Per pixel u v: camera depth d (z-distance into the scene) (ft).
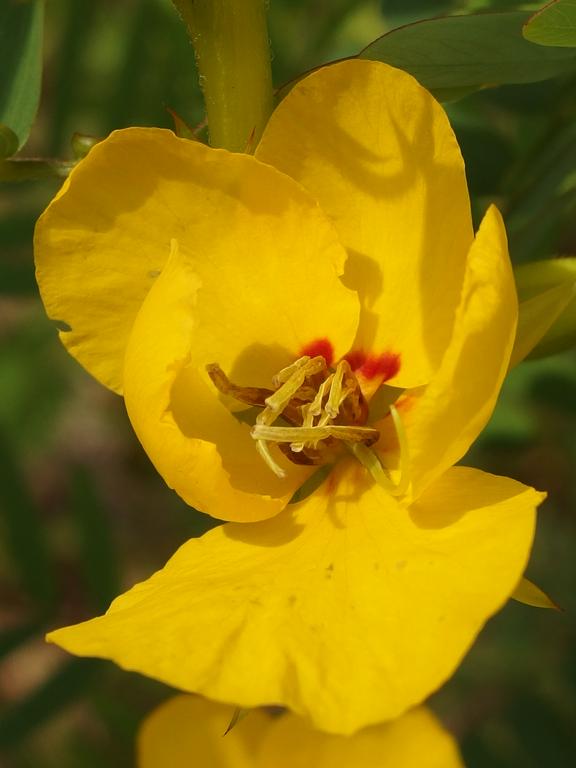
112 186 0.33
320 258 0.33
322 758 0.48
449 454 0.31
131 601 0.32
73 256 0.33
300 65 0.51
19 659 0.75
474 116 0.44
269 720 0.49
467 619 0.29
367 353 0.34
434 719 0.48
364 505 0.33
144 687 0.59
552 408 0.54
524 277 0.34
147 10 0.48
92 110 0.50
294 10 0.51
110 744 0.55
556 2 0.32
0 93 0.37
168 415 0.32
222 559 0.33
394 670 0.29
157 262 0.33
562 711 0.51
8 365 0.70
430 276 0.33
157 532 0.76
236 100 0.34
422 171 0.32
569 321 0.34
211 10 0.34
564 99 0.41
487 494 0.31
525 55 0.35
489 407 0.31
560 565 0.59
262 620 0.31
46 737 0.57
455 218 0.32
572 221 0.45
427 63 0.35
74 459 0.82
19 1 0.37
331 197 0.33
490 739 0.50
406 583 0.30
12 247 0.48
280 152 0.33
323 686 0.29
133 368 0.32
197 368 0.34
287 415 0.35
